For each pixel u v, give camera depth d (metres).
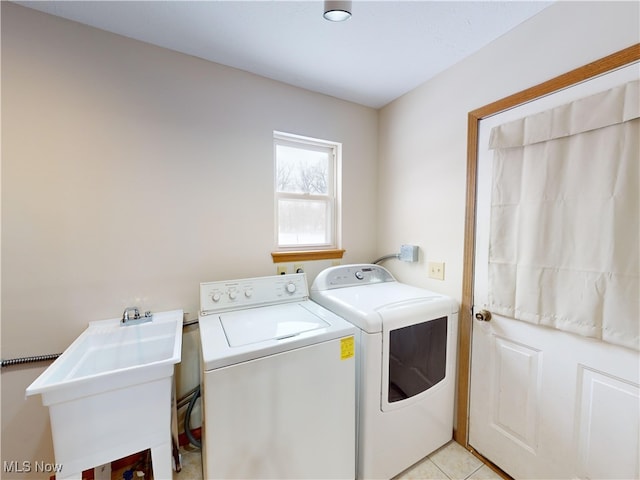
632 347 0.98
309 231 2.10
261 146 1.78
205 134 1.61
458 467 1.49
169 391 1.12
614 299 1.02
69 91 1.30
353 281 1.87
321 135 2.00
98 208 1.38
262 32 1.37
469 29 1.34
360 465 1.35
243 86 1.71
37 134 1.25
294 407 1.16
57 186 1.29
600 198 1.04
